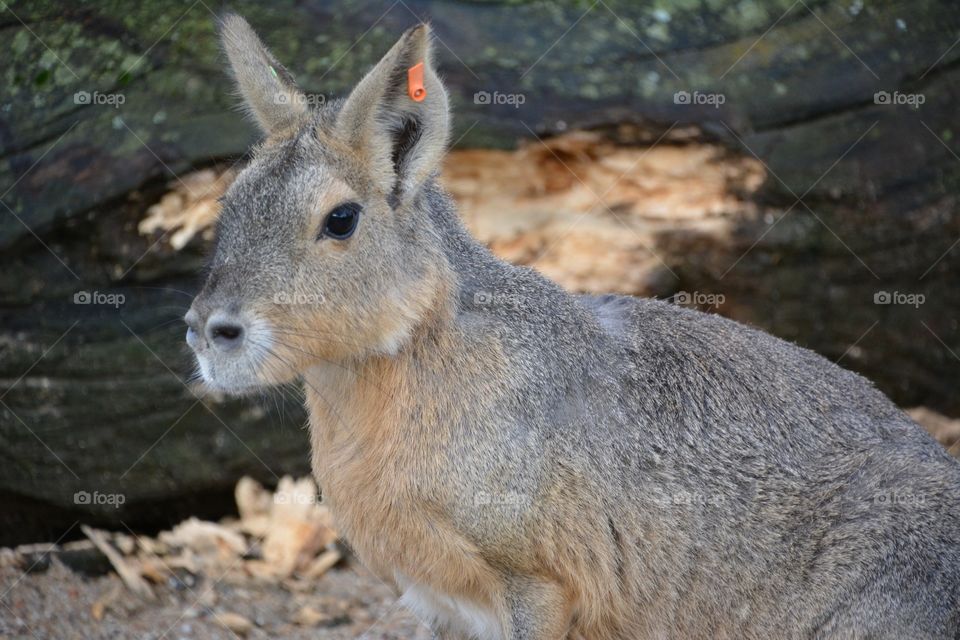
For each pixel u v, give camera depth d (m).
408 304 7.07
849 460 7.73
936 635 7.33
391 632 9.51
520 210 11.29
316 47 10.79
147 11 10.67
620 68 10.99
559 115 10.81
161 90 10.50
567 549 7.41
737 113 11.04
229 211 6.98
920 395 12.13
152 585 9.95
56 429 10.45
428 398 7.24
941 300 11.83
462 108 10.74
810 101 11.20
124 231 10.48
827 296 11.62
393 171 7.02
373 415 7.30
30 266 10.37
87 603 9.48
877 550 7.41
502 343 7.38
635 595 7.62
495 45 10.94
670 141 11.01
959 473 7.85
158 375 10.52
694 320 8.23
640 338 7.91
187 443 10.68
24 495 10.52
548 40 11.02
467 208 11.25
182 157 10.34
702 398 7.75
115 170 10.30
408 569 7.49
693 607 7.66
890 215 11.48
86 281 10.48
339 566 10.63
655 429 7.61
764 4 11.42
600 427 7.50
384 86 6.79
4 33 10.55
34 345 10.40
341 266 6.83
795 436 7.76
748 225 11.33
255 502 10.98
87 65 10.49
